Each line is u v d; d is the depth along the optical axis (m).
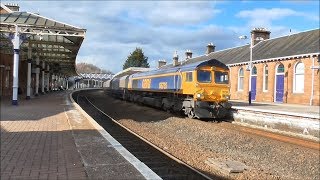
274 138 16.22
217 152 13.54
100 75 113.62
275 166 11.69
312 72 28.77
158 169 10.31
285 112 18.06
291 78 31.19
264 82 35.25
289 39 35.38
